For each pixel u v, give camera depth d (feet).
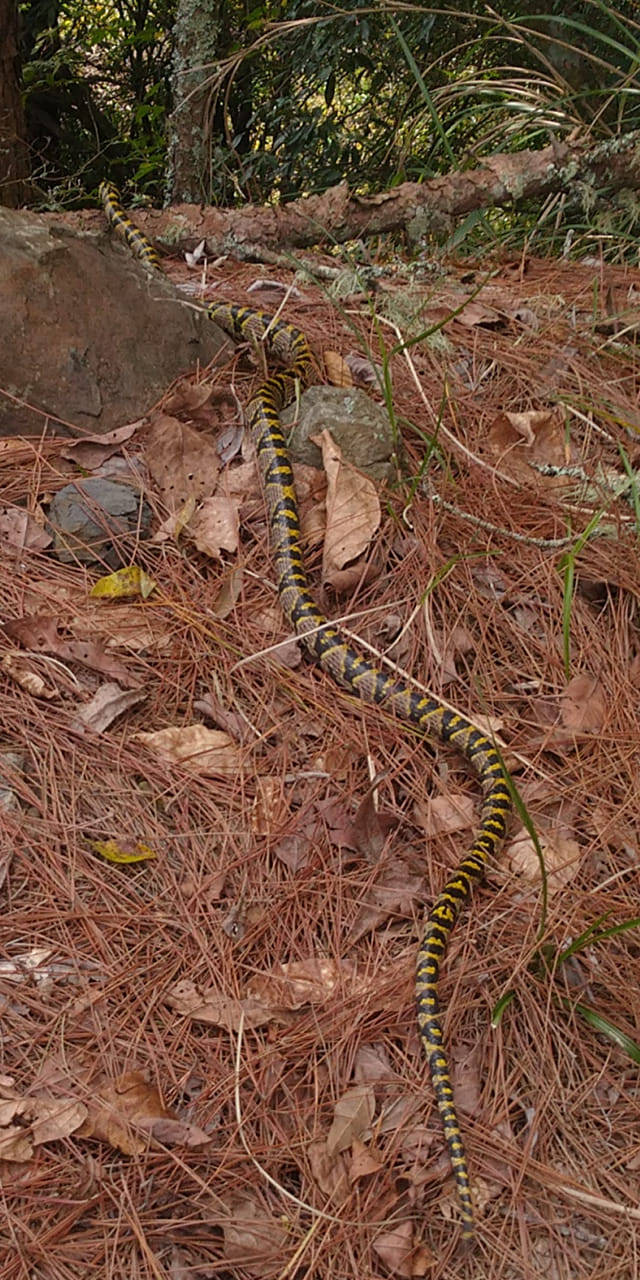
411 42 8.25
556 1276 3.59
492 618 5.09
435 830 4.50
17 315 5.31
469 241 7.45
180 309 5.87
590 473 5.69
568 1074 3.98
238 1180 3.62
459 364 6.08
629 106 7.89
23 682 4.55
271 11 9.14
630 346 6.27
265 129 9.91
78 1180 3.56
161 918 4.11
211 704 4.67
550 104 7.16
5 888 4.09
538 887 4.37
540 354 6.19
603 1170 3.79
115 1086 3.69
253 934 4.11
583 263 7.23
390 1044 3.94
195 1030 3.91
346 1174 3.65
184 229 6.91
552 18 6.73
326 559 5.07
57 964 3.96
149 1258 3.44
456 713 4.73
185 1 7.78
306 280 6.61
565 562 5.21
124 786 4.42
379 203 6.97
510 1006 4.07
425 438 5.40
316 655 4.89
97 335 5.50
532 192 7.11
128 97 11.66
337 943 4.12
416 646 4.96
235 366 5.97
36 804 4.29
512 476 5.61
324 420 5.38
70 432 5.42
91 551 4.98
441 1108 3.75
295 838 4.36
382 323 6.23
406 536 5.25
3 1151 3.54
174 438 5.32
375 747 4.67
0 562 4.91
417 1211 3.65
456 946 4.17
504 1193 3.72
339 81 9.20
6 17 8.49
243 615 4.99
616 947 4.25
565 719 4.82
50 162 10.61
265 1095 3.78
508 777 4.01
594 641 5.09
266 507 5.27
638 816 4.58
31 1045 3.77
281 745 4.62
